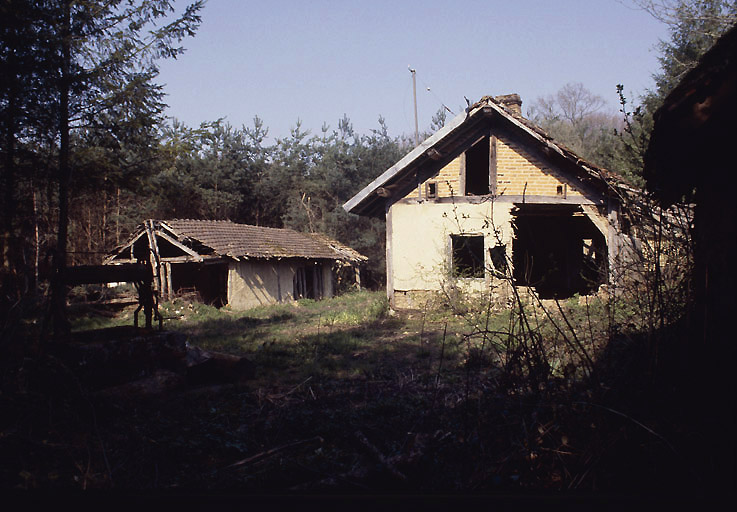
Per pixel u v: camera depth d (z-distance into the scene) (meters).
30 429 4.34
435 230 14.70
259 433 5.09
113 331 7.27
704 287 3.85
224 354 7.68
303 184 36.72
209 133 13.49
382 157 36.25
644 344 4.15
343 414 5.34
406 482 3.56
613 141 17.98
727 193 3.60
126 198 29.89
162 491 3.10
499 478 3.39
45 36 10.71
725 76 3.37
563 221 18.69
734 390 3.27
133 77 12.19
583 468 3.37
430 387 6.11
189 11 12.04
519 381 4.30
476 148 16.94
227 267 21.55
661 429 3.34
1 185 11.23
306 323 14.39
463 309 12.95
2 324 5.66
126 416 5.42
